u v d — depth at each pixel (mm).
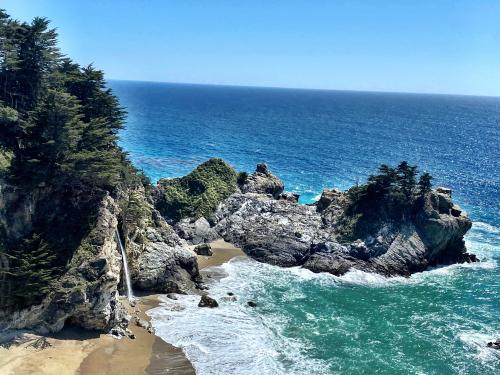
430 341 52656
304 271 70938
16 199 49094
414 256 74625
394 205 79062
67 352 43719
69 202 53031
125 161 69062
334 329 54031
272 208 87062
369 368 46438
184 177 93375
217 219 85562
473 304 63312
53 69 66375
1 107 53719
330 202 87312
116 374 41781
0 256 45750
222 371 44031
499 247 87188
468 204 114188
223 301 58875
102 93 66062
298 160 152000
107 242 51312
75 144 54156
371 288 67062
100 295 47250
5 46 59688
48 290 45781
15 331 44906
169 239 67250
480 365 48156
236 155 155375
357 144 193250
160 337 49156
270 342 50031
